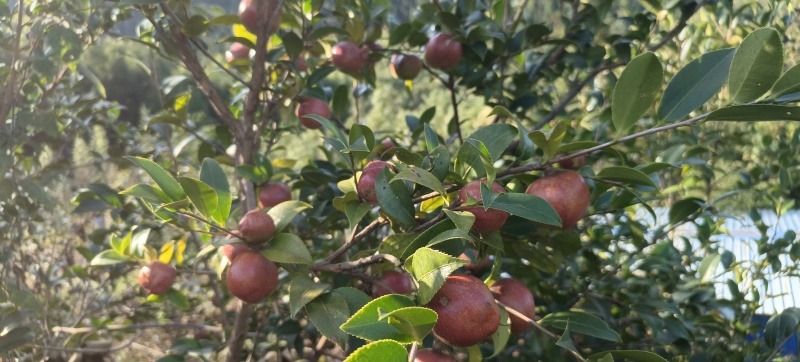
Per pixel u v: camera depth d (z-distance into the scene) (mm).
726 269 811
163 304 986
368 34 721
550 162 359
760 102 286
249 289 394
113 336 956
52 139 753
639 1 801
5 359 640
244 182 611
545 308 686
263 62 585
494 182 343
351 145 376
